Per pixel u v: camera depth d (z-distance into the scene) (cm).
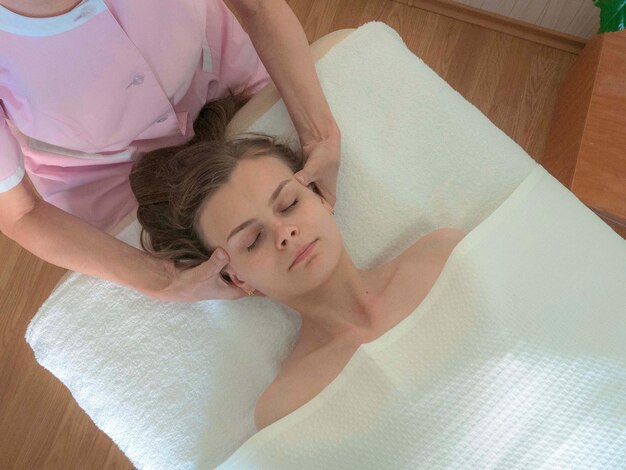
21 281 167
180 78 97
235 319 109
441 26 175
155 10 83
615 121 132
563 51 172
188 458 103
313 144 104
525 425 84
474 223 108
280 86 104
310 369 98
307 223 94
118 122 95
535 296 91
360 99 114
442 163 110
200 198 97
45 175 109
